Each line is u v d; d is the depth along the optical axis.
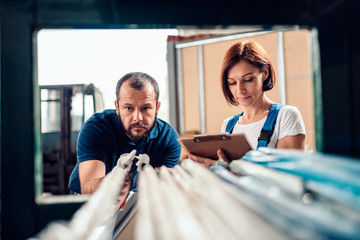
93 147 1.89
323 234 0.43
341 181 0.58
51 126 4.45
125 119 1.93
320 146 1.19
